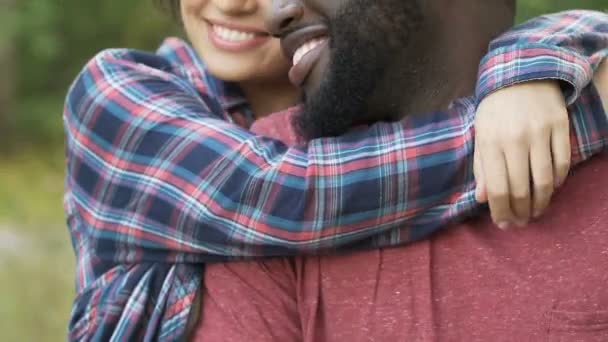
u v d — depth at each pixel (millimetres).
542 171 1984
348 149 2195
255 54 2682
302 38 2268
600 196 2109
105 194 2432
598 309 2070
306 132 2318
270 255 2238
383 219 2162
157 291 2342
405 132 2188
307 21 2262
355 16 2201
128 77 2518
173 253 2332
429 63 2238
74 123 2543
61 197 10953
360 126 2297
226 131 2314
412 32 2211
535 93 2027
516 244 2119
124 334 2309
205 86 2682
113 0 14734
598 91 2109
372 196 2152
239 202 2223
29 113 14055
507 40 2160
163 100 2439
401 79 2238
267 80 2752
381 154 2170
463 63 2252
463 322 2117
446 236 2170
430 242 2170
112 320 2352
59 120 13977
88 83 2555
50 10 14422
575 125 2092
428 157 2154
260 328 2219
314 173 2176
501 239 2133
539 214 2051
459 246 2152
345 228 2164
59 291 7582
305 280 2227
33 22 14320
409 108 2266
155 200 2338
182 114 2391
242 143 2271
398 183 2150
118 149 2416
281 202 2186
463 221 2168
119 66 2566
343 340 2174
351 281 2191
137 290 2340
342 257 2211
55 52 14359
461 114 2193
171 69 2734
